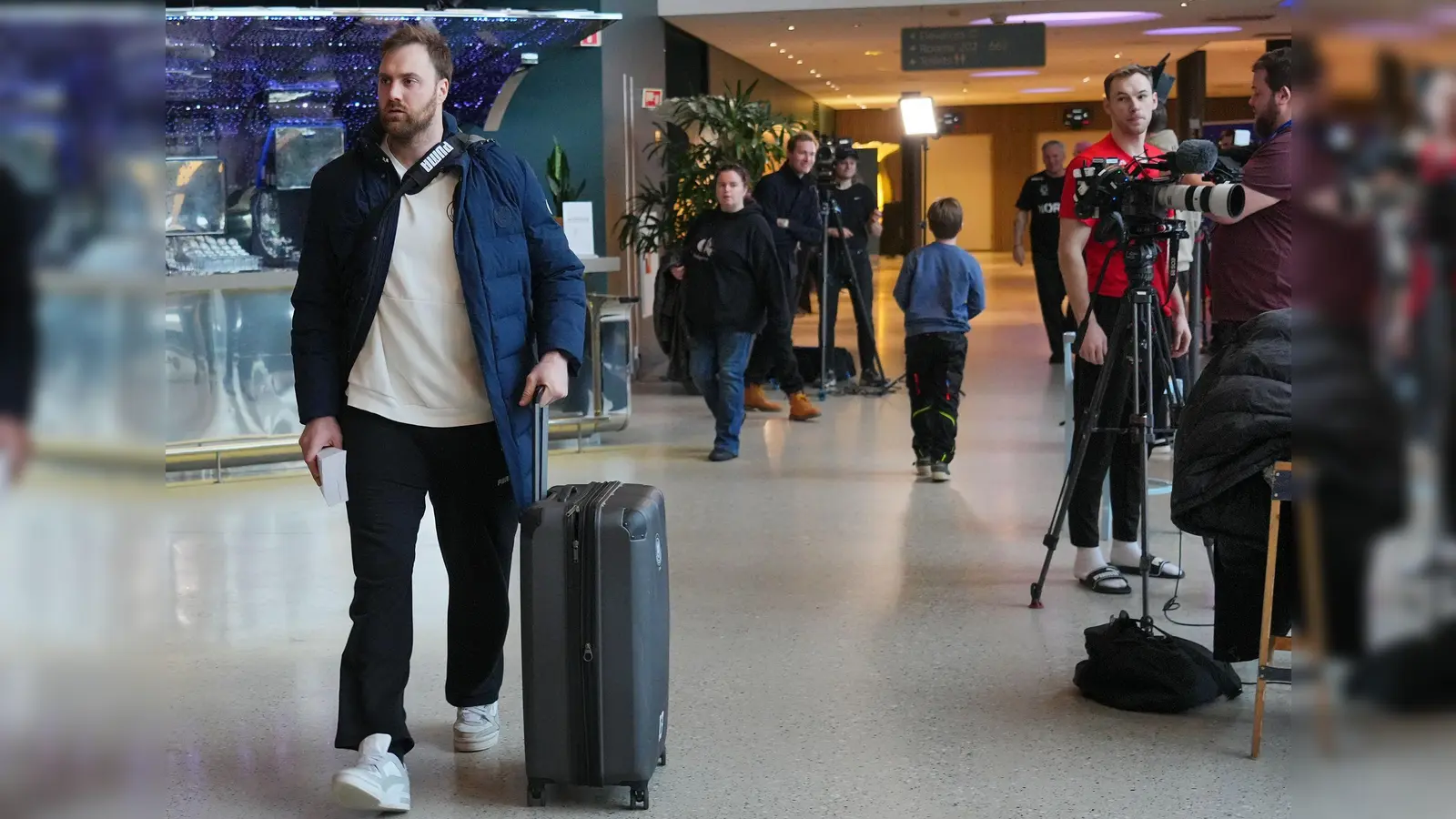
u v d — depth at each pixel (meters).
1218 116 27.56
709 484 6.78
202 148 8.52
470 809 3.04
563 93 10.33
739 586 4.90
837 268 10.33
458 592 3.33
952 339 6.63
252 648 4.25
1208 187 3.71
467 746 3.39
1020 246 12.26
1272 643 3.44
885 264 27.59
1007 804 3.03
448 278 3.07
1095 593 4.71
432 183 3.10
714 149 10.34
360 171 3.10
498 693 3.50
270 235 8.64
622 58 11.58
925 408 6.75
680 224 10.35
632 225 10.55
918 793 3.10
